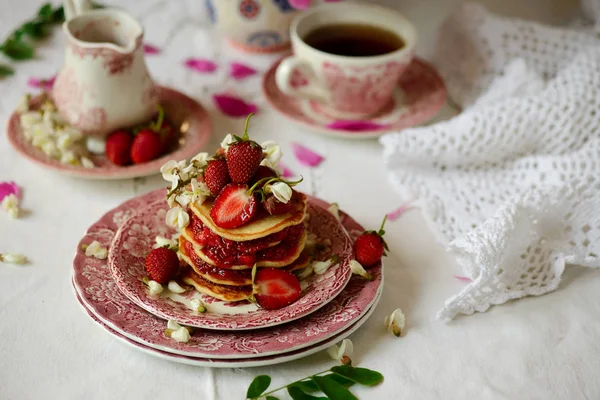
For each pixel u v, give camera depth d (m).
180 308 0.77
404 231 0.90
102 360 0.76
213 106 1.05
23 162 0.96
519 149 0.96
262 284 0.76
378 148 1.01
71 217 0.89
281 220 0.77
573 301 0.83
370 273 0.80
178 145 0.97
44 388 0.73
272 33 1.11
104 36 0.97
